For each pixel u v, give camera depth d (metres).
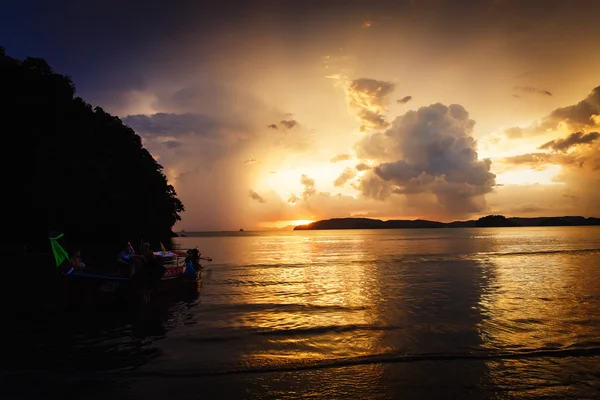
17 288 18.14
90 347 9.70
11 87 40.22
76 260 14.47
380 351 9.12
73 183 41.59
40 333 10.99
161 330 11.23
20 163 38.34
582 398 6.84
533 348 9.25
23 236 41.19
